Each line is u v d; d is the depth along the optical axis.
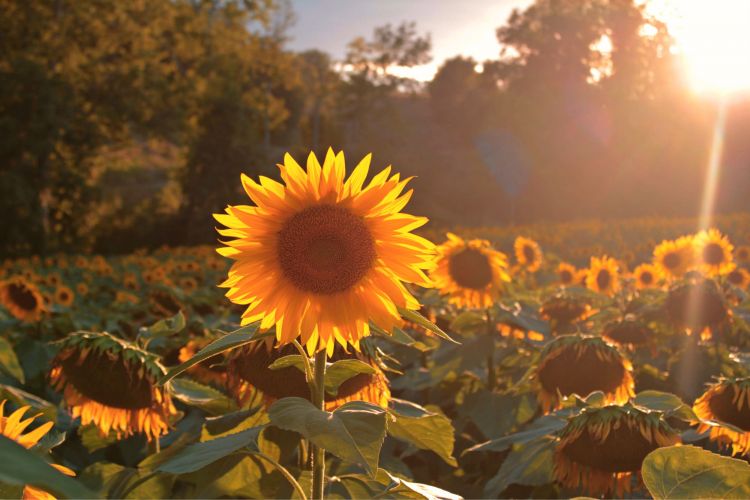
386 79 87.94
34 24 41.41
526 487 3.53
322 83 89.44
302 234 1.79
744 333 5.10
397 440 3.88
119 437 3.01
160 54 46.38
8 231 39.28
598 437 2.42
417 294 5.88
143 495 2.57
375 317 1.81
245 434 2.11
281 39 74.00
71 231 43.88
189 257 24.20
